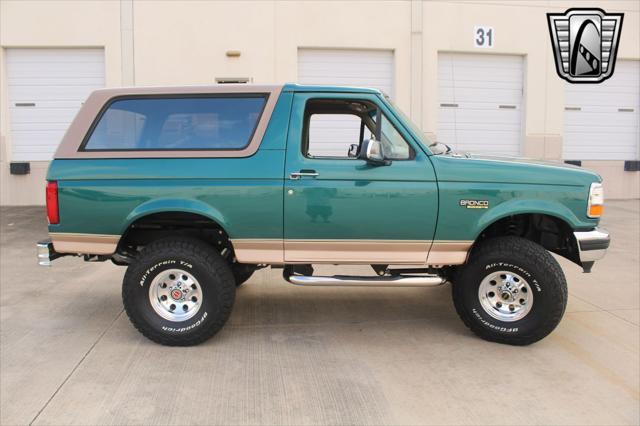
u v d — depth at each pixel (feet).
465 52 40.73
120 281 19.97
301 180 13.17
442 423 9.95
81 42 37.40
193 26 37.70
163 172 13.28
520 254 13.07
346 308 16.85
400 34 39.42
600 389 11.31
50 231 13.64
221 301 13.37
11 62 38.01
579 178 13.30
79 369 12.23
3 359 12.78
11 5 36.94
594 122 43.68
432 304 17.24
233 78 38.27
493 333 13.55
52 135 38.70
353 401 10.77
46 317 15.89
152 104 13.75
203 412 10.32
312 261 13.61
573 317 15.85
